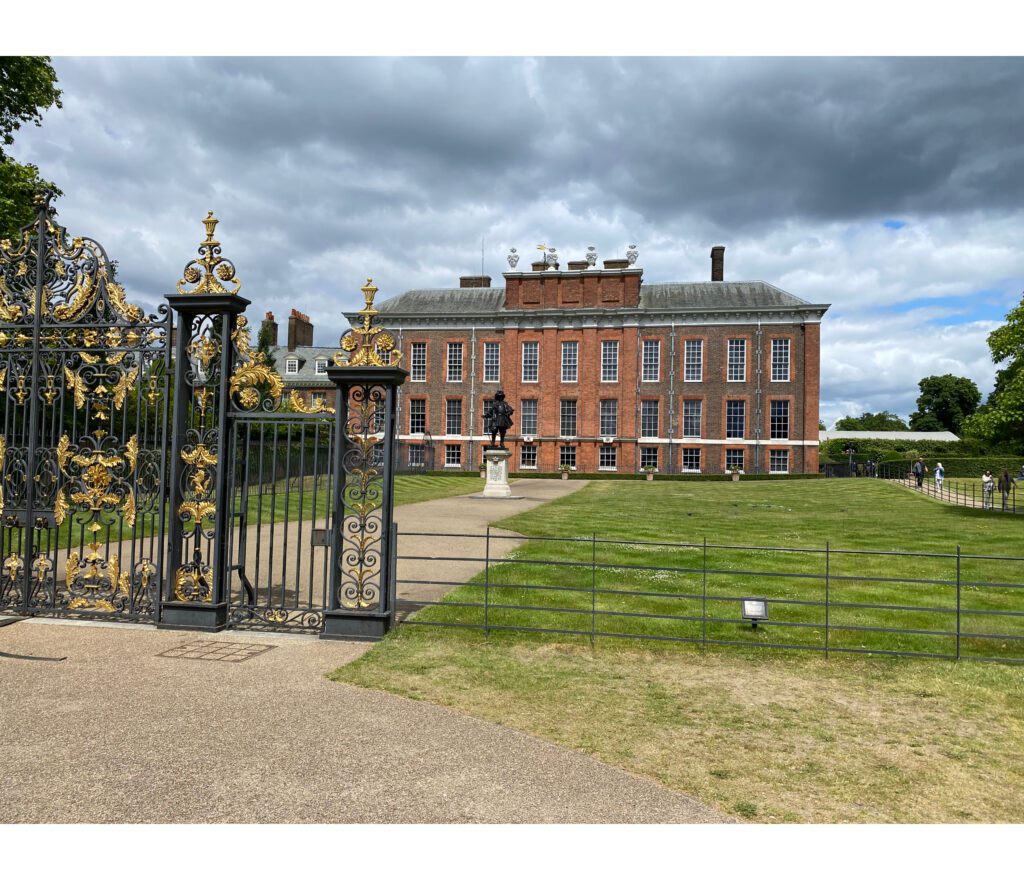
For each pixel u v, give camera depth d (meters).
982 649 7.54
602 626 8.03
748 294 50.72
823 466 60.00
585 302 52.09
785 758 4.64
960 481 44.66
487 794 3.99
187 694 5.57
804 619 8.56
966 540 16.31
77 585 8.06
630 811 3.84
